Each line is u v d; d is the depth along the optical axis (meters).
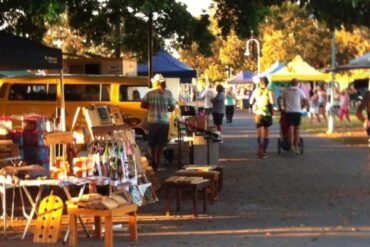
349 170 15.81
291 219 10.11
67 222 9.73
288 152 19.81
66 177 8.75
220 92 24.02
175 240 8.70
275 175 15.07
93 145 9.20
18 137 11.71
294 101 19.22
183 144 17.50
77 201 8.22
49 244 8.48
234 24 17.48
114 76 18.92
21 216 10.39
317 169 16.06
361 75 59.53
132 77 18.86
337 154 19.59
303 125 33.69
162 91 15.57
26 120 11.87
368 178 14.39
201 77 75.44
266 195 12.34
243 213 10.63
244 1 17.08
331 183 13.70
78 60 21.80
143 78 18.84
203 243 8.51
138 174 10.02
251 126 35.06
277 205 11.32
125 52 27.17
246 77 53.69
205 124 16.61
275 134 28.20
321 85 38.25
